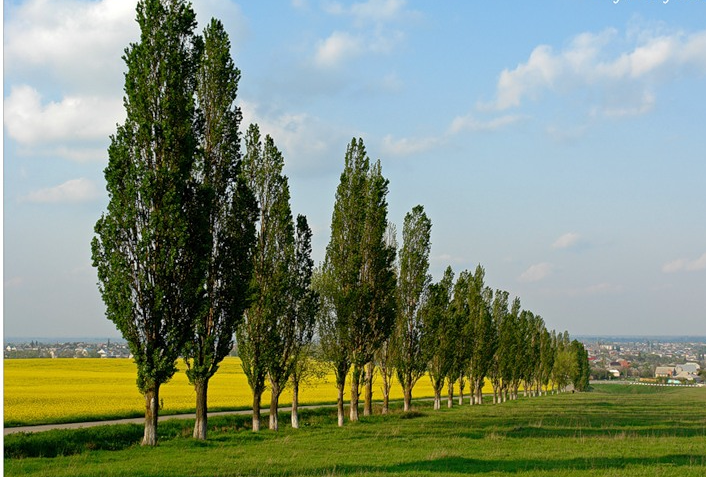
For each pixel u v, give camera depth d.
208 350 40.69
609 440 38.38
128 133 38.06
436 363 76.94
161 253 36.56
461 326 81.12
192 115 39.50
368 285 55.22
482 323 93.62
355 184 55.16
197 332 40.91
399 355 67.81
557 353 158.88
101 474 26.53
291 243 48.16
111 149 37.09
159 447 35.78
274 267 47.44
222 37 44.84
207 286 41.88
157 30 39.31
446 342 76.69
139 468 28.09
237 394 79.88
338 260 54.25
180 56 39.22
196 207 38.47
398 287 68.88
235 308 41.81
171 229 36.78
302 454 32.50
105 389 75.94
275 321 46.84
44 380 89.56
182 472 26.88
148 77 39.03
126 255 36.44
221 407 64.44
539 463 28.83
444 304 77.31
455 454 31.36
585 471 26.34
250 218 43.69
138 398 65.44
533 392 151.75
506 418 59.31
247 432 44.84
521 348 114.50
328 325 53.75
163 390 84.31
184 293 37.12
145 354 36.09
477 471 26.72
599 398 115.94
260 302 46.59
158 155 38.38
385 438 40.06
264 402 72.12
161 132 38.16
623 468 27.44
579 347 174.62
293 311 48.38
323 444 36.78
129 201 36.59
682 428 49.06
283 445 36.44
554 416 63.03
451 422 54.12
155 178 37.06
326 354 53.12
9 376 95.88
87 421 50.59
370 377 64.06
